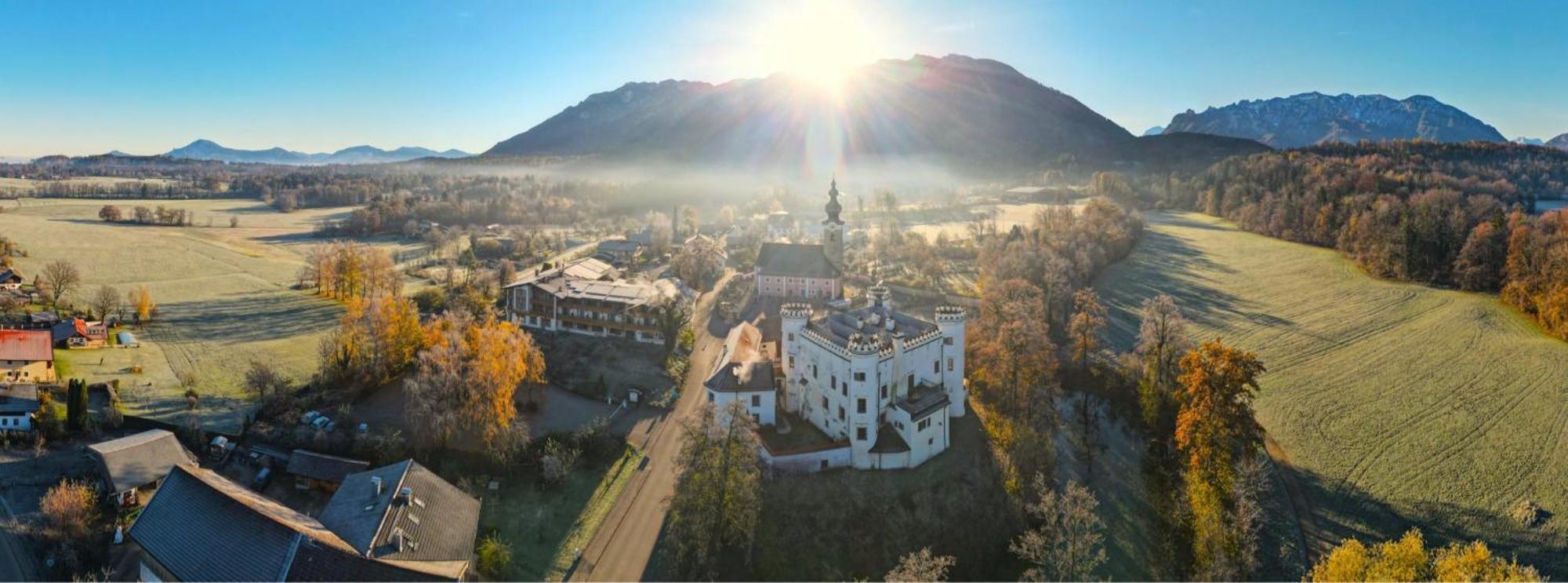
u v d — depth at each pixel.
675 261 197.38
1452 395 104.25
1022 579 68.81
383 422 93.88
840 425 87.94
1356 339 129.25
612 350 123.31
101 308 132.62
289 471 80.44
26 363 98.75
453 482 81.81
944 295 164.25
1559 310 124.38
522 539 73.12
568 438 90.62
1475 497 80.94
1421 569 59.88
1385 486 83.62
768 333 141.88
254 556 52.31
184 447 83.81
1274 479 86.19
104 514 73.19
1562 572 69.94
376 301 109.00
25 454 82.38
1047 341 102.56
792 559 72.69
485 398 85.12
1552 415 96.88
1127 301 156.75
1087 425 100.62
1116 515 81.56
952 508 79.12
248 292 163.00
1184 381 85.94
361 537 56.81
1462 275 157.38
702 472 70.00
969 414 100.69
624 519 77.56
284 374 107.88
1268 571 71.69
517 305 137.88
